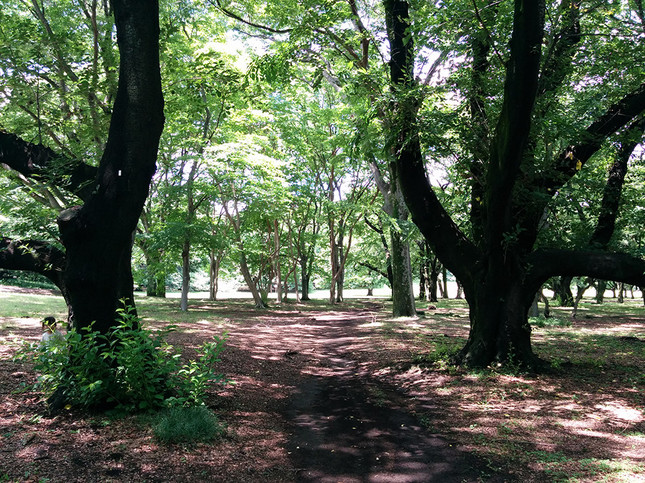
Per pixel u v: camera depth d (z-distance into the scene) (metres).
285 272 39.94
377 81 8.45
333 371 10.05
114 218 5.46
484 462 4.70
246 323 18.20
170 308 23.78
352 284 55.03
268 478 4.31
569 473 4.32
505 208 7.95
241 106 20.58
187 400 5.78
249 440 5.26
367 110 8.76
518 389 7.36
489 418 6.13
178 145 19.86
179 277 61.75
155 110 5.62
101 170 5.55
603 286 35.41
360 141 8.58
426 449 5.14
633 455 4.74
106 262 5.54
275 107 23.64
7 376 6.74
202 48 16.83
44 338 6.44
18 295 24.50
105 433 4.89
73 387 5.49
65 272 5.54
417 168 9.12
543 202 8.45
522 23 6.12
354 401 7.34
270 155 26.34
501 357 8.59
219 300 37.06
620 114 8.66
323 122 25.39
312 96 28.14
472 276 9.02
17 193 10.82
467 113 8.98
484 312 8.82
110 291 5.65
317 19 9.33
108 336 5.61
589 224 10.34
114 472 4.07
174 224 20.44
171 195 20.55
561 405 6.55
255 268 37.22
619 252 8.57
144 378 5.45
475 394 7.24
